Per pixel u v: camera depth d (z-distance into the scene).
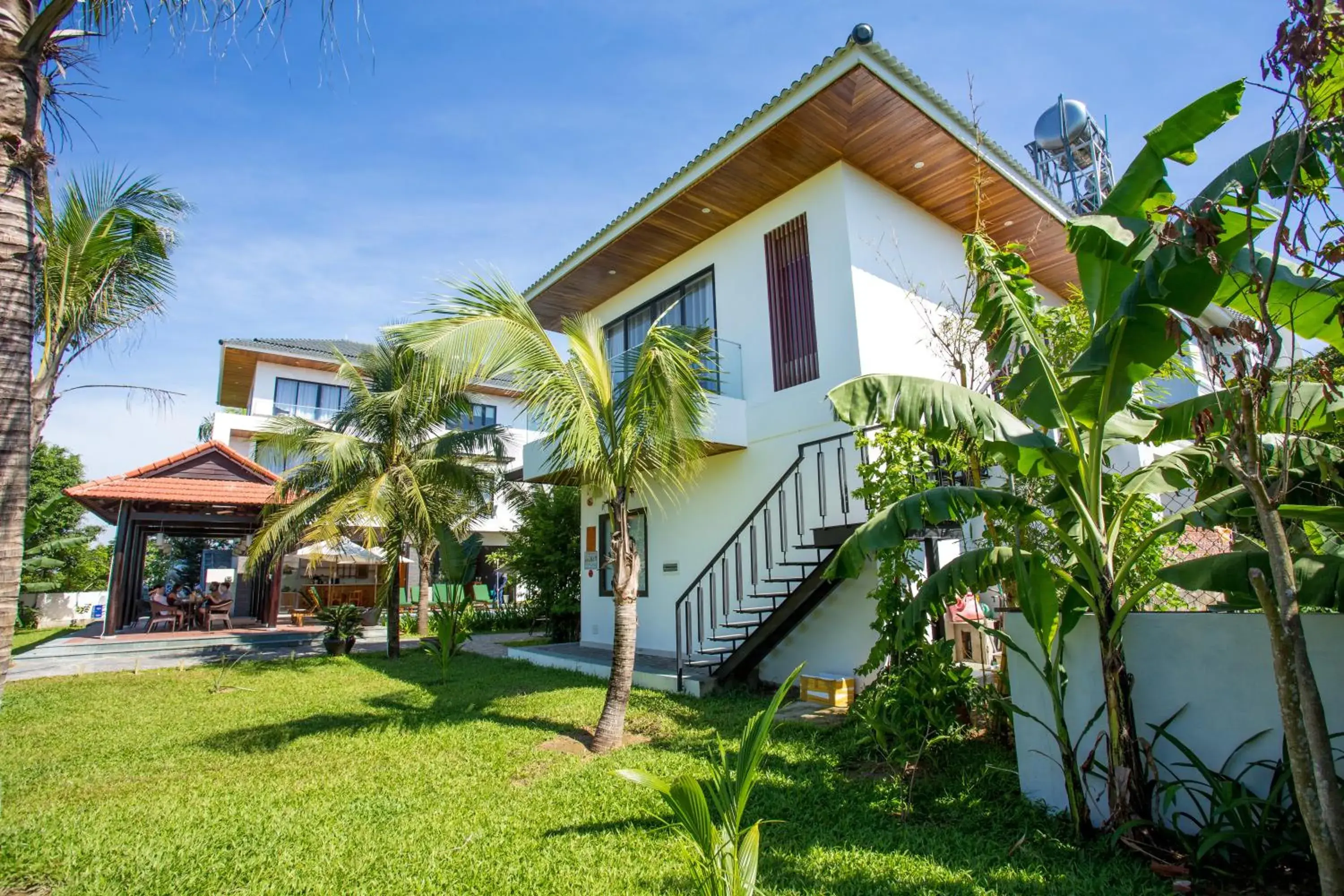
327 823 4.55
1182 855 3.56
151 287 6.75
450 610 11.33
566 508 14.99
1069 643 4.37
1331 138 2.90
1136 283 3.31
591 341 6.57
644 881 3.59
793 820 4.38
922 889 3.42
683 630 10.84
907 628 4.60
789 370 9.77
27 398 3.78
